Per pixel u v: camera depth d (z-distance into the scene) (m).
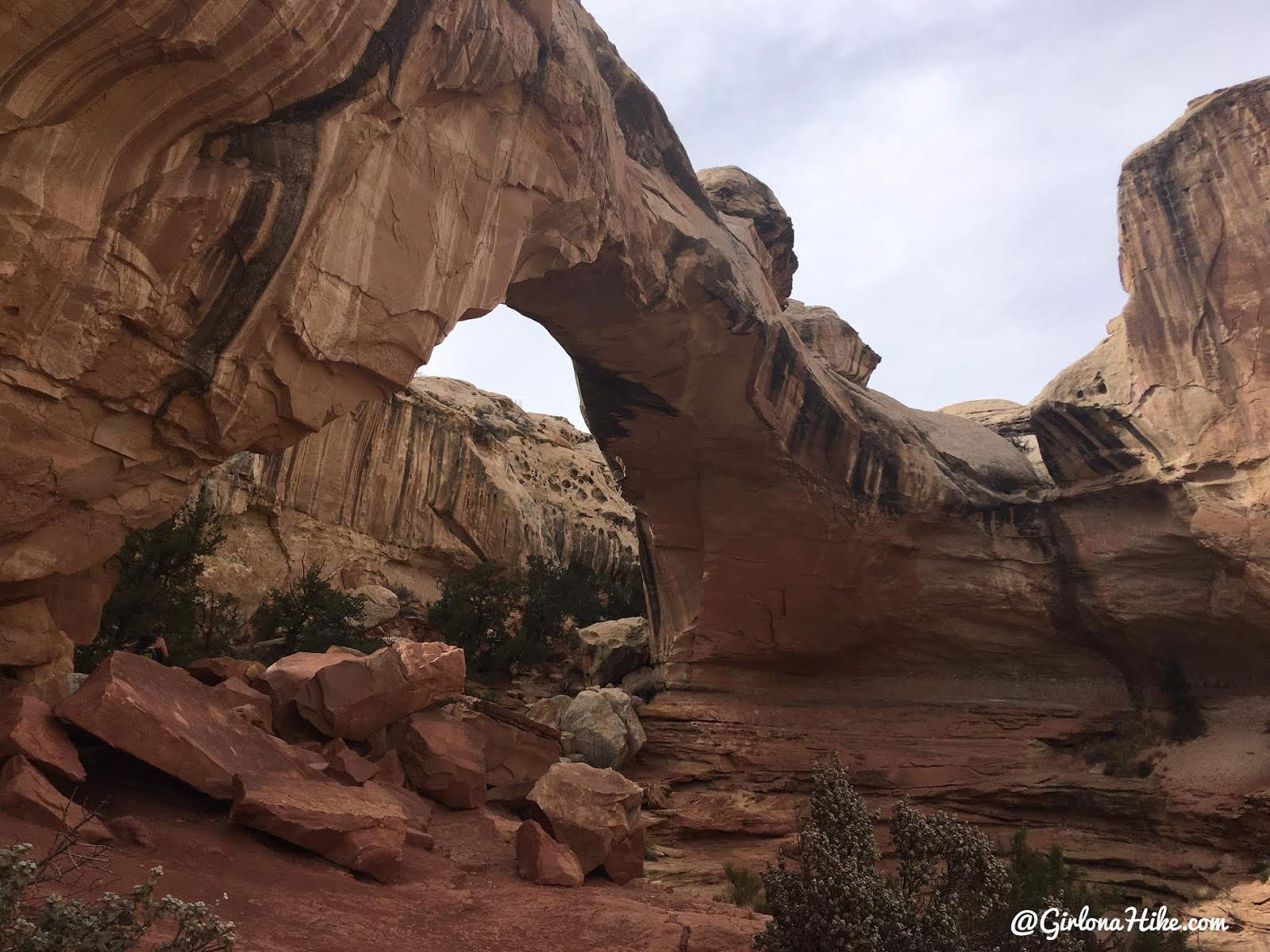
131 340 7.68
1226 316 20.33
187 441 8.50
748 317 18.77
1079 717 21.95
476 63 10.41
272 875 6.06
